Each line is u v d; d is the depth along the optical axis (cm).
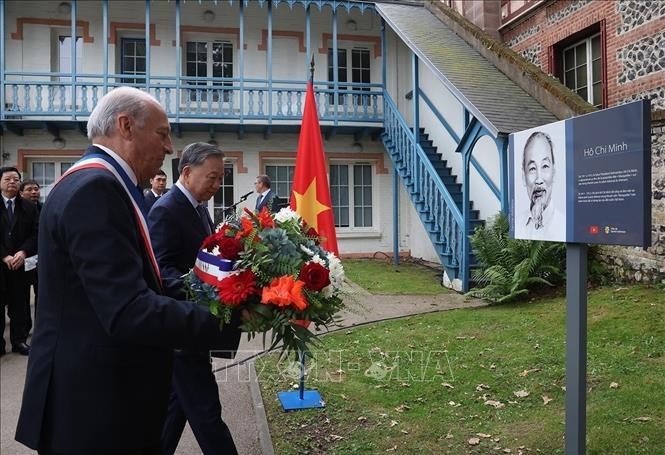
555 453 316
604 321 556
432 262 1266
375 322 657
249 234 191
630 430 330
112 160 182
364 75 1451
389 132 1291
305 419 385
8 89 1238
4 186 581
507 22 1199
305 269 187
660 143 690
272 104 1318
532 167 305
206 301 186
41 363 170
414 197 1087
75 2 1161
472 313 672
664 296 623
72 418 167
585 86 991
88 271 158
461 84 937
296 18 1391
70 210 163
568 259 280
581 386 270
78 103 1267
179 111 1220
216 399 283
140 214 186
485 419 373
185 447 365
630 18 838
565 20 1003
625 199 240
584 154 264
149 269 186
